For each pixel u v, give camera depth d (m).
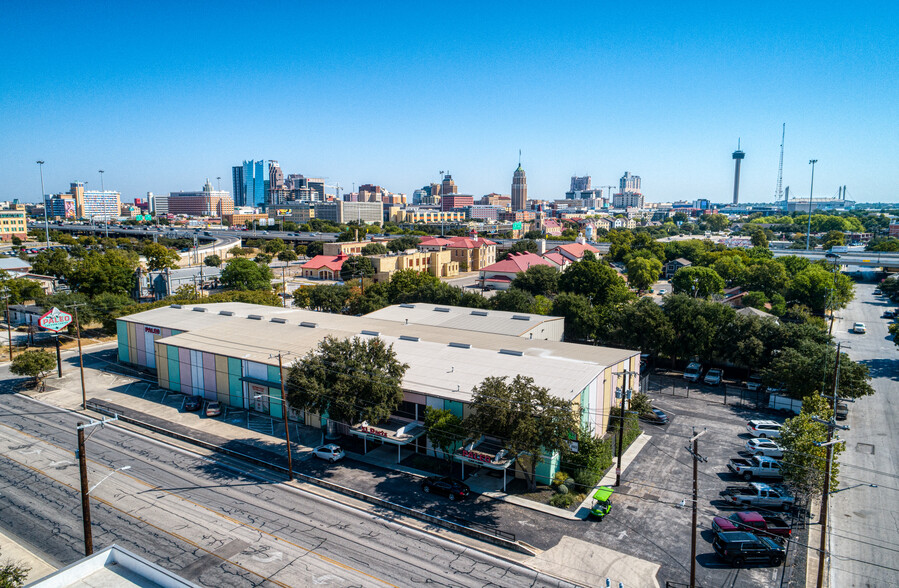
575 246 198.75
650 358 79.56
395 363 48.53
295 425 55.47
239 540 35.47
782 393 61.34
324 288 112.00
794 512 40.00
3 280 104.94
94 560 22.89
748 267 145.75
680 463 47.50
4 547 34.50
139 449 50.06
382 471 45.50
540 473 43.41
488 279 152.50
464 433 43.22
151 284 124.88
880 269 173.75
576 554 34.34
